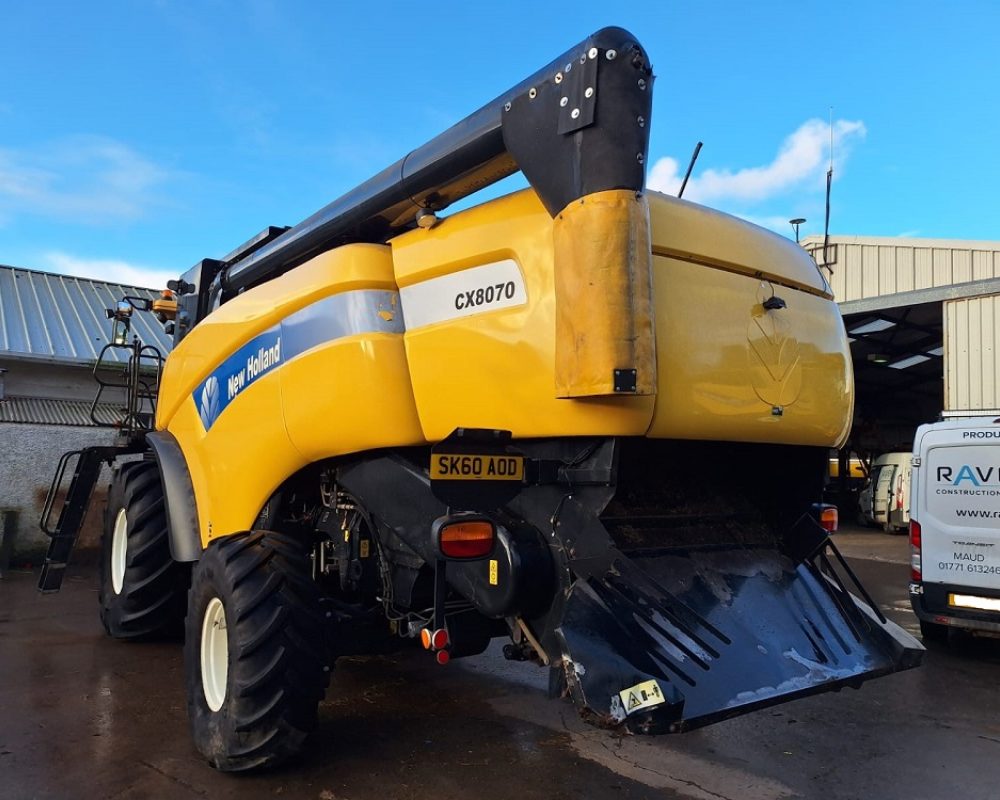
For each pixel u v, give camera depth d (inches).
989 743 172.9
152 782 143.6
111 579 247.9
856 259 752.3
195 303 233.8
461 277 128.8
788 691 112.4
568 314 108.5
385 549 142.9
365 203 151.3
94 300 531.2
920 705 201.5
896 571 448.5
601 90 107.3
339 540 158.1
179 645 246.5
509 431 116.3
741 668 112.3
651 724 96.8
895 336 629.9
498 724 177.0
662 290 117.3
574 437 115.8
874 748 168.7
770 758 161.5
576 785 145.0
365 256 140.3
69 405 437.4
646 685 98.4
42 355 419.5
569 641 105.0
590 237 106.2
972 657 253.1
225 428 174.2
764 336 132.0
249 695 136.9
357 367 135.3
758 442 136.6
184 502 189.5
